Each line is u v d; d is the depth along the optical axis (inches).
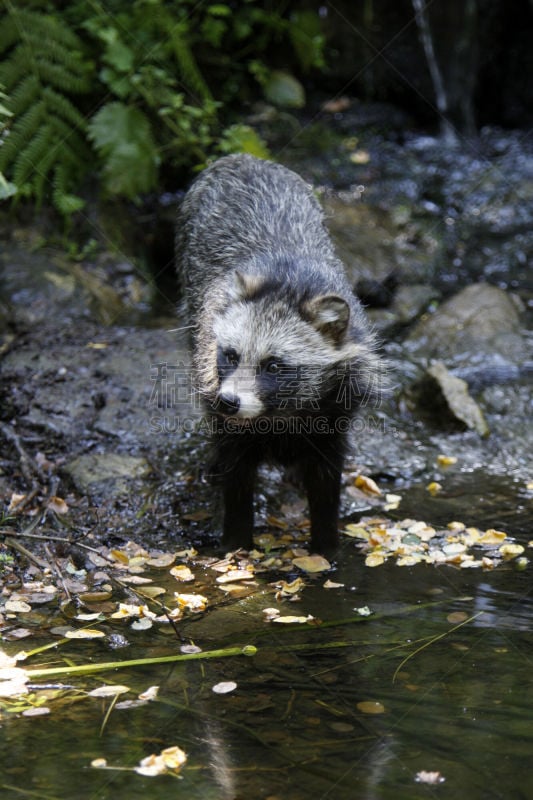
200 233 346.9
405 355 458.6
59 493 338.3
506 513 338.3
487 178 660.7
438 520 333.4
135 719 211.2
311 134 663.1
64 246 502.6
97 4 506.0
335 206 580.4
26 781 189.3
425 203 629.6
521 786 187.8
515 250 581.6
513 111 754.8
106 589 280.8
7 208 499.5
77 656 239.9
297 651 243.1
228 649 243.9
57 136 483.5
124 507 331.3
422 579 289.1
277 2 621.6
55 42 483.2
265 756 197.8
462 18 718.5
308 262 297.3
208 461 323.6
